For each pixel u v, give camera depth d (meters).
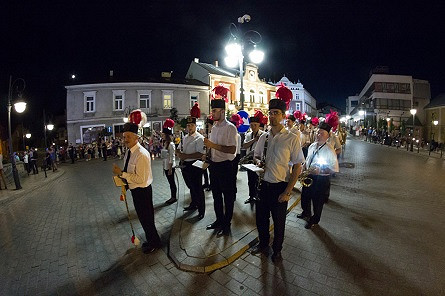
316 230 4.48
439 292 2.82
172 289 3.06
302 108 47.53
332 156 4.52
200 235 4.18
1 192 9.38
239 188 7.28
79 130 25.48
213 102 4.03
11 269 3.75
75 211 6.49
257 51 9.48
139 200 3.77
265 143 3.44
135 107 26.19
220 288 3.03
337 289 2.92
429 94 40.94
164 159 6.41
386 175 9.38
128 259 3.83
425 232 4.33
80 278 3.43
